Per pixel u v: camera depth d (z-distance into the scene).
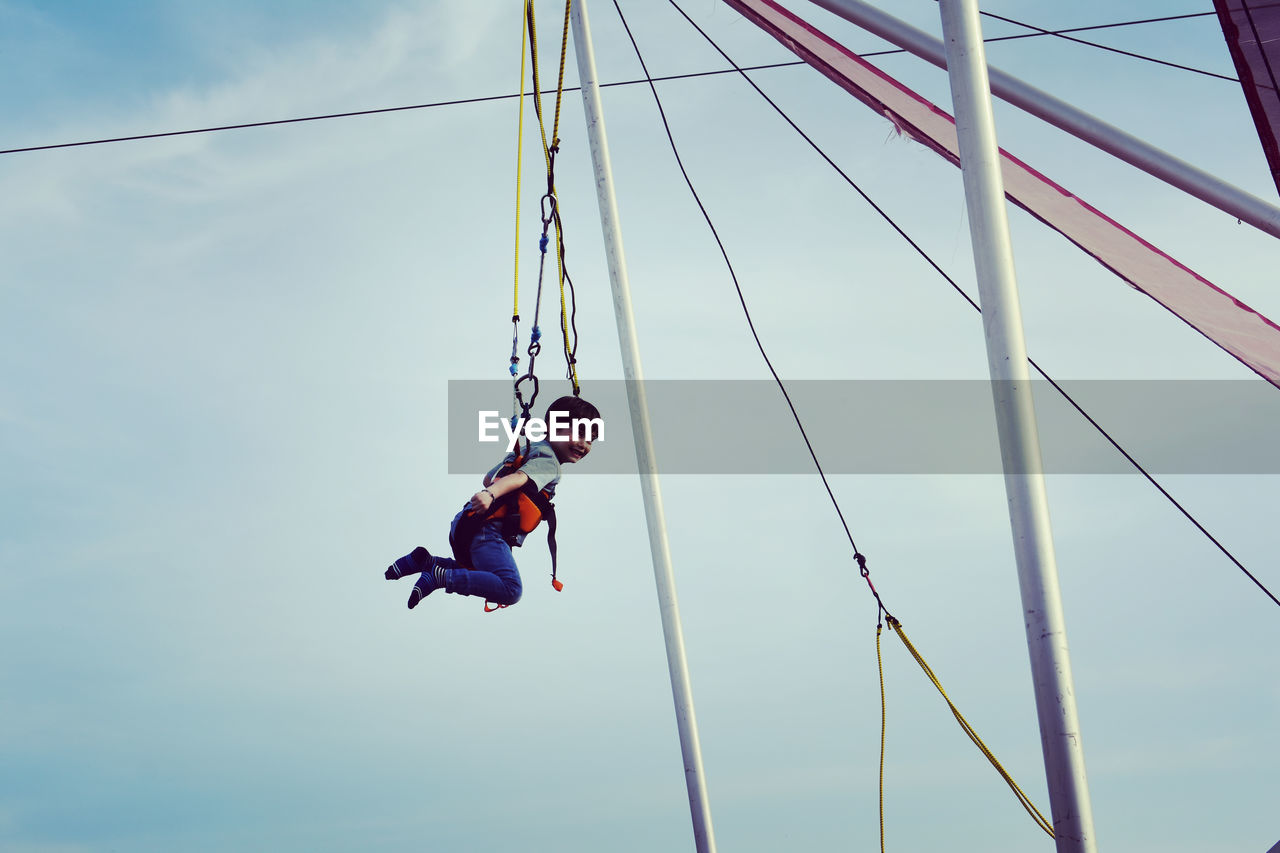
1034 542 4.95
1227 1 5.44
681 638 9.93
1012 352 5.12
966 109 5.41
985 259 5.25
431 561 6.74
